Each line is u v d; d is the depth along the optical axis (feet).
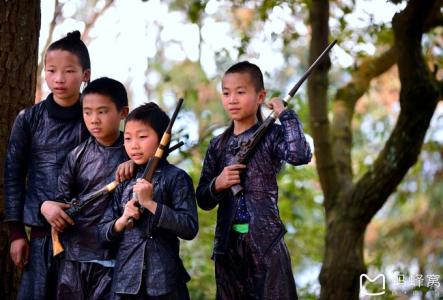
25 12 36.27
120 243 29.30
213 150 30.53
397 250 75.92
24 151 32.01
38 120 31.99
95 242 30.32
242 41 52.11
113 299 29.01
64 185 30.86
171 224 28.50
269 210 29.43
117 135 31.07
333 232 48.85
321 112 51.57
